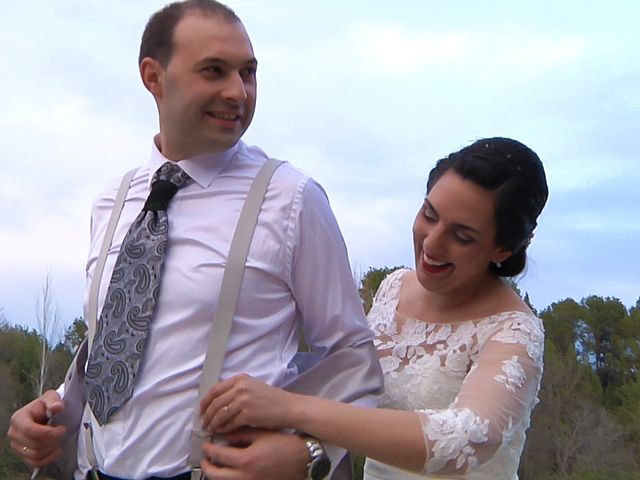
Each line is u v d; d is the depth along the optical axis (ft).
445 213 10.12
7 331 91.56
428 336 11.01
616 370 114.11
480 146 10.28
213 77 9.05
